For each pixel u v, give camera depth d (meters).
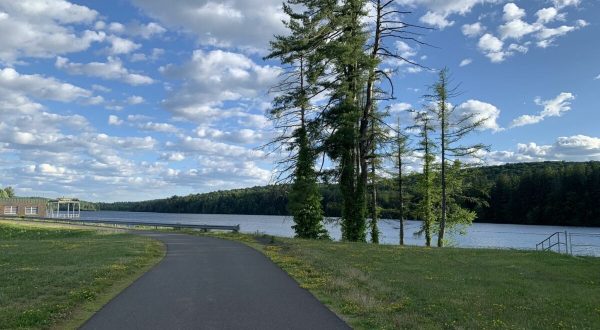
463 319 8.79
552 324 8.88
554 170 86.44
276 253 20.73
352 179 34.75
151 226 50.31
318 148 34.34
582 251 27.05
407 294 11.16
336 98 34.38
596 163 88.25
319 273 14.12
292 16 34.31
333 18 32.88
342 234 34.91
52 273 13.27
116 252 19.95
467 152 39.41
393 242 53.66
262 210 110.19
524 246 41.25
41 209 84.75
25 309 8.69
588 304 11.06
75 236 38.88
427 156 43.06
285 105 34.84
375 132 35.81
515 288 12.78
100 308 9.34
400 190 44.75
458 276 14.67
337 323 8.19
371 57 33.47
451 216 43.50
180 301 10.07
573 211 77.50
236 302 9.97
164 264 16.91
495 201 86.06
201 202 155.00
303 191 34.00
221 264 16.89
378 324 8.11
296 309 9.29
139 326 7.93
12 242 27.03
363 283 12.48
